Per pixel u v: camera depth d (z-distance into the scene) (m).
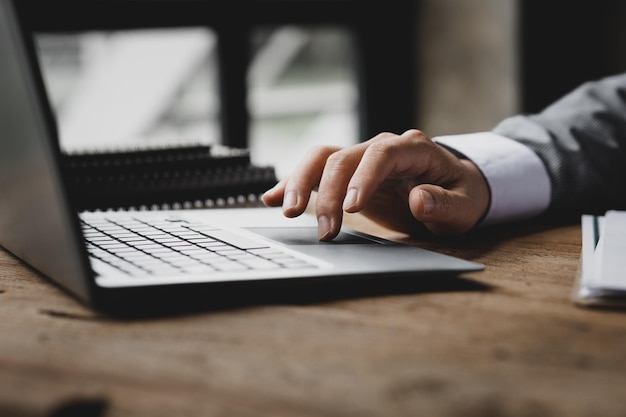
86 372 0.41
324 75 2.92
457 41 2.89
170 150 1.03
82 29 2.23
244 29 2.57
